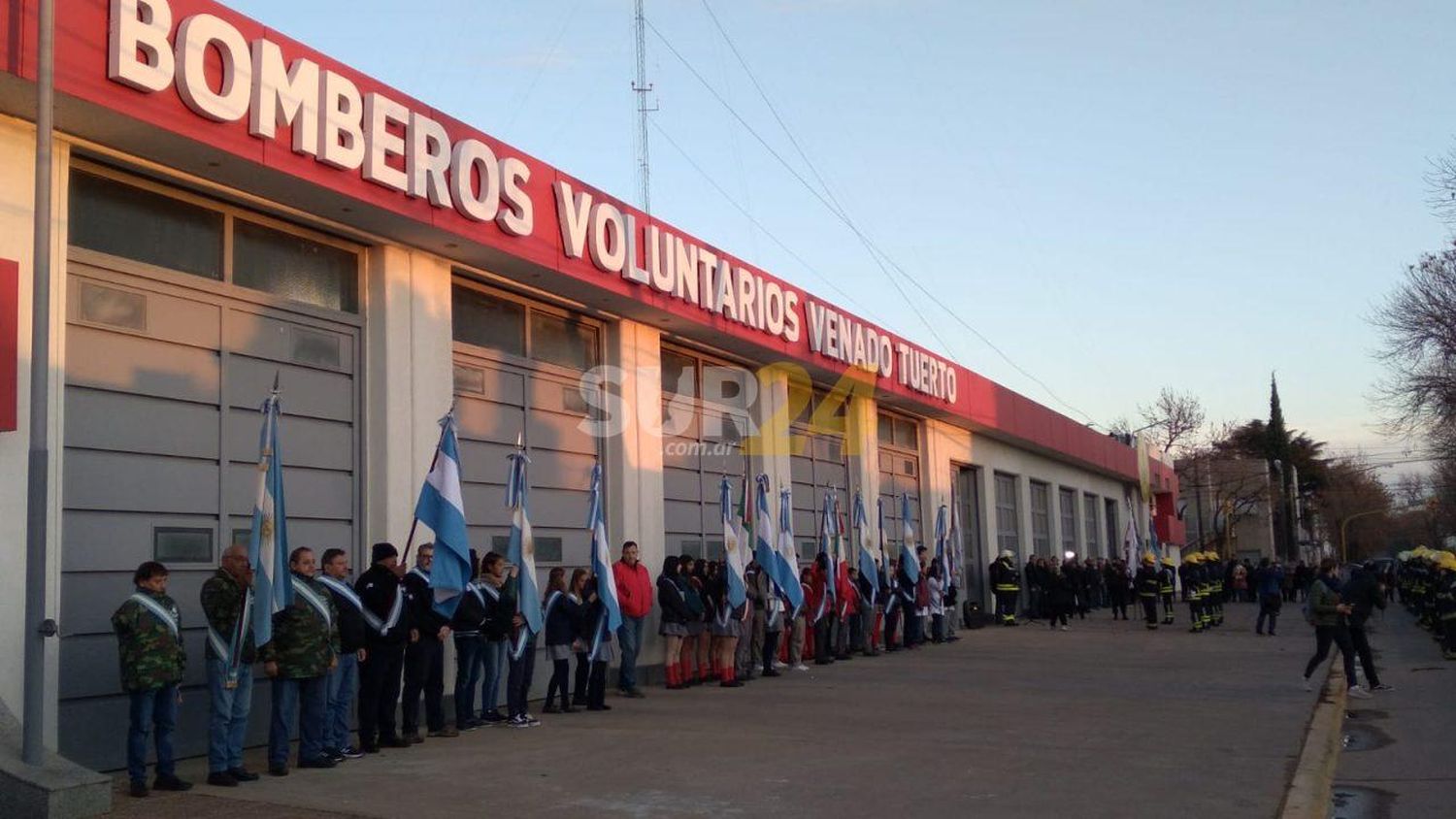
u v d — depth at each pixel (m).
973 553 33.69
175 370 11.43
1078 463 43.44
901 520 28.58
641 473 18.42
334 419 13.25
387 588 11.63
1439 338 37.28
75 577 10.32
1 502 9.62
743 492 19.12
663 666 18.38
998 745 11.95
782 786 9.75
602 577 15.20
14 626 9.62
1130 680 18.39
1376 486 125.06
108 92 9.82
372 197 12.43
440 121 13.46
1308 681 17.86
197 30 10.52
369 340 13.69
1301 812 8.82
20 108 9.82
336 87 11.95
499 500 15.70
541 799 9.22
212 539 11.66
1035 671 20.05
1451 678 19.34
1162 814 8.72
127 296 11.05
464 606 13.08
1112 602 36.22
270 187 11.83
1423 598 34.09
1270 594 28.69
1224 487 81.81
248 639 9.96
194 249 11.81
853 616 23.23
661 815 8.65
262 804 8.93
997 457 35.56
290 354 12.74
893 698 16.19
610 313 17.97
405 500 13.67
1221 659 22.22
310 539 12.77
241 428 12.07
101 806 8.53
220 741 9.80
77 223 10.72
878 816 8.62
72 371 10.46
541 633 16.19
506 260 14.80
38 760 8.56
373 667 11.53
